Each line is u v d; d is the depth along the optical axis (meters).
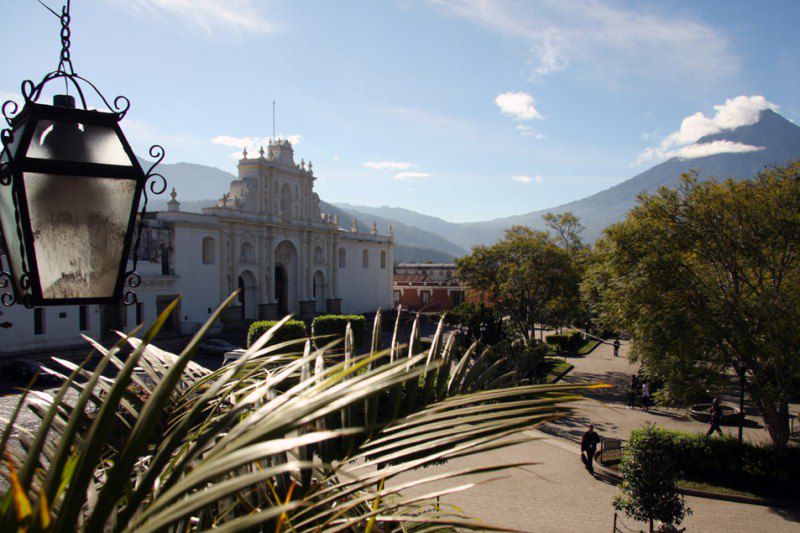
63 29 3.08
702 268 25.77
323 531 2.32
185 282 47.25
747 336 21.61
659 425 29.50
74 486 1.57
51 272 2.99
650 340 23.86
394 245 82.31
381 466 2.89
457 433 2.51
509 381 3.69
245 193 54.06
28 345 36.50
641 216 26.19
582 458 22.28
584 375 43.75
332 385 2.38
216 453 1.91
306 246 63.75
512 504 18.88
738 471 21.62
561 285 44.78
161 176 3.24
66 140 3.02
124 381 1.73
